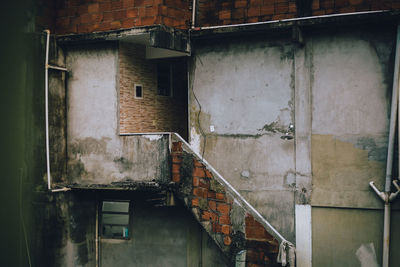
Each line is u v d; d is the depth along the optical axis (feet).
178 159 27.96
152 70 34.35
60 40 31.50
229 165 29.99
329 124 27.37
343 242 27.07
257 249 24.09
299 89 27.99
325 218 27.48
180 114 37.99
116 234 33.88
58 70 31.81
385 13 24.80
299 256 27.94
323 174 27.48
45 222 30.48
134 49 32.32
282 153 28.53
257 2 28.96
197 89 30.99
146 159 29.37
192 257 31.37
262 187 29.04
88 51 31.96
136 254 33.06
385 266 25.67
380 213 26.27
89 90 31.89
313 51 27.76
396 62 25.29
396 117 25.46
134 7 30.19
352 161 26.81
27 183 30.66
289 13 28.14
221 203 25.45
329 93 27.37
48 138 30.76
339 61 27.14
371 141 26.40
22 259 30.12
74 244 32.45
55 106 31.50
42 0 31.60
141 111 33.01
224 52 30.17
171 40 28.66
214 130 30.45
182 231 31.76
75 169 32.17
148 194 32.63
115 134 30.86
